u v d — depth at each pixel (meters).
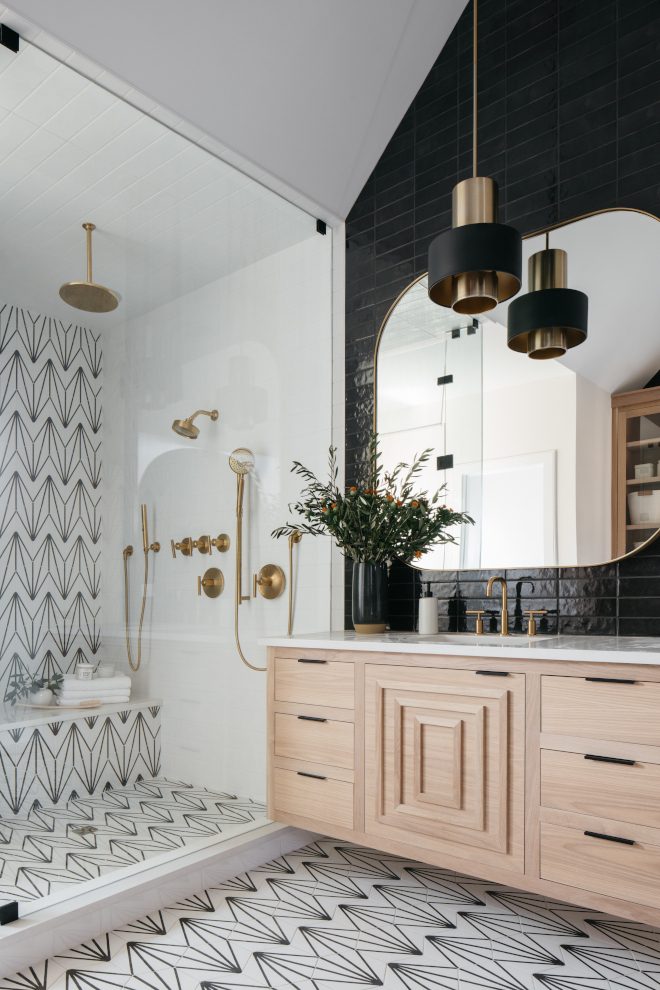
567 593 2.50
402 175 3.18
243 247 2.96
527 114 2.76
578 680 1.87
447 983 1.76
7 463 2.07
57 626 2.15
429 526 2.74
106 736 2.24
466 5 3.00
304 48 2.67
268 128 2.82
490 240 1.68
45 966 1.85
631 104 2.49
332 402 3.36
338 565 3.28
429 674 2.18
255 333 2.99
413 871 2.52
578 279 2.54
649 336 2.39
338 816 2.38
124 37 2.26
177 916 2.15
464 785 2.08
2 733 1.97
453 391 2.88
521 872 1.94
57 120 2.24
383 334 3.18
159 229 2.58
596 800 1.82
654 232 2.40
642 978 1.78
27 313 2.15
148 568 2.46
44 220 2.21
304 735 2.51
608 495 2.42
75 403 2.26
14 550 2.06
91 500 2.29
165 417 2.57
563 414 2.56
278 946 1.96
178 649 2.52
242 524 2.86
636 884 1.74
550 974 1.80
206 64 2.49
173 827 2.41
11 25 2.09
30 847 1.99
